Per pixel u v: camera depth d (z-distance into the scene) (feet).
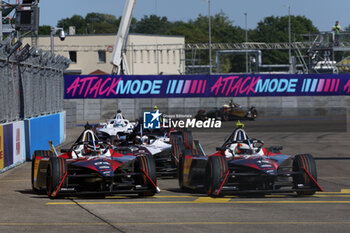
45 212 74.38
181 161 100.32
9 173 126.21
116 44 364.58
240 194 92.63
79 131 265.34
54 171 85.46
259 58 591.37
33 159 98.22
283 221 67.21
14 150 138.10
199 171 93.20
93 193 85.20
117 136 135.74
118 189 93.15
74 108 287.07
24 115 154.81
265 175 86.33
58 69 205.77
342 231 61.00
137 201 84.94
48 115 182.91
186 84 316.81
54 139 191.42
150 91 317.22
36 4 162.81
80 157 95.25
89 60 627.46
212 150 176.76
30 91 162.40
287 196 90.74
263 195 91.81
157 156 120.57
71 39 622.13
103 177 85.25
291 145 194.49
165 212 74.02
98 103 341.41
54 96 199.41
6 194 93.97
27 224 65.62
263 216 70.79
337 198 88.02
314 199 86.89
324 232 60.49
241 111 329.11
